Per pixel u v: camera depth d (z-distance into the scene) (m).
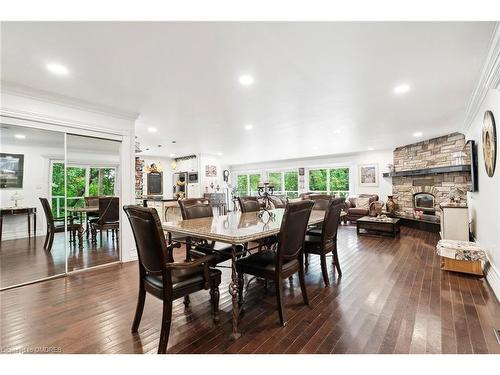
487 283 2.68
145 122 4.26
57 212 3.31
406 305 2.18
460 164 4.72
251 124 4.42
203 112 3.71
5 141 3.00
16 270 3.15
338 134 5.27
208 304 2.27
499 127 2.37
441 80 2.64
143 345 1.65
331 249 2.88
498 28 1.74
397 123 4.39
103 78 2.54
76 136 3.33
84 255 3.84
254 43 1.94
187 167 8.77
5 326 1.90
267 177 10.52
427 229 5.80
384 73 2.47
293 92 2.96
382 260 3.58
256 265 2.00
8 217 3.15
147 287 1.76
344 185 8.58
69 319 2.00
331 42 1.94
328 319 1.96
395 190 6.99
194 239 2.58
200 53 2.08
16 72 2.39
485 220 3.06
